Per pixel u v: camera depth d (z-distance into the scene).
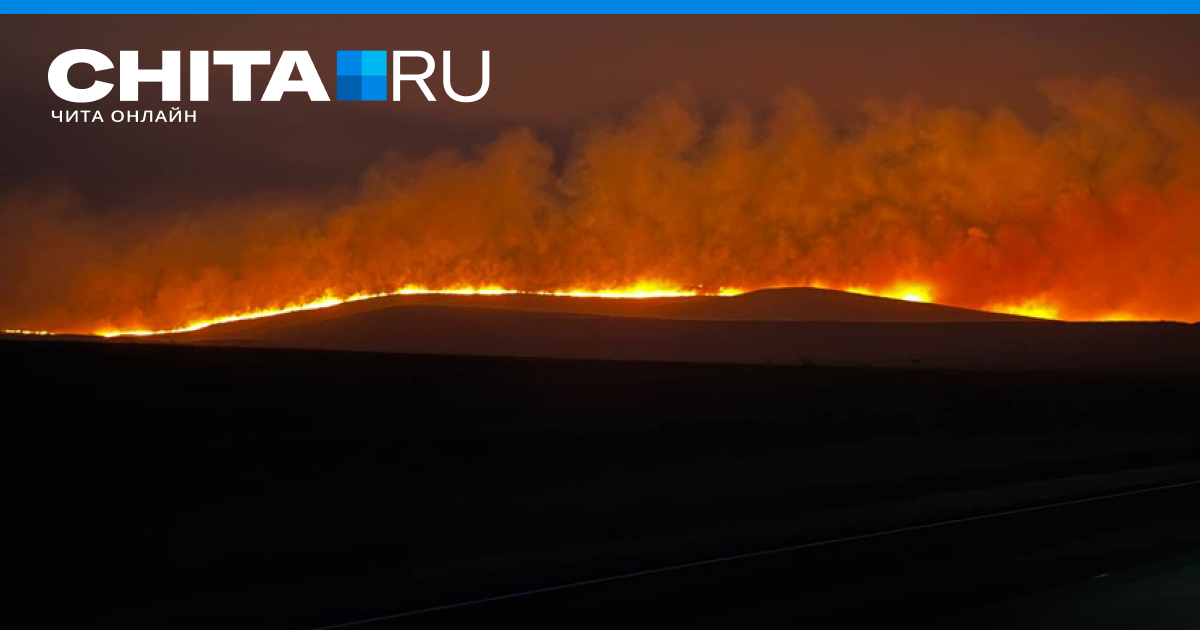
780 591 13.66
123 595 14.66
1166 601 12.66
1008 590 13.41
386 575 16.42
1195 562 15.34
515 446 28.69
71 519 18.33
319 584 15.70
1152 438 40.47
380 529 19.78
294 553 17.70
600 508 23.03
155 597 14.65
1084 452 36.03
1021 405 44.84
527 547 19.11
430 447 27.45
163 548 17.33
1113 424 43.06
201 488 21.25
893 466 31.00
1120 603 12.56
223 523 19.19
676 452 29.98
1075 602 12.62
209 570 16.30
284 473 23.22
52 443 23.20
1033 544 17.20
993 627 11.39
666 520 22.08
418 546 18.84
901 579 14.31
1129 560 15.56
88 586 14.99
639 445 30.45
